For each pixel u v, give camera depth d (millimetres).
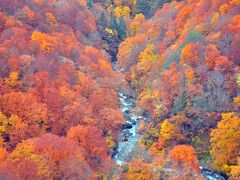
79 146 80312
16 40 106188
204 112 90375
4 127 84062
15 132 83812
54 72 102250
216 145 83500
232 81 92000
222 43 101250
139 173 73812
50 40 113062
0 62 96938
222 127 83688
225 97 90125
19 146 76500
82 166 74062
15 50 101625
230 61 95125
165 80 104500
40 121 88062
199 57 100375
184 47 105125
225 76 93125
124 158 86312
